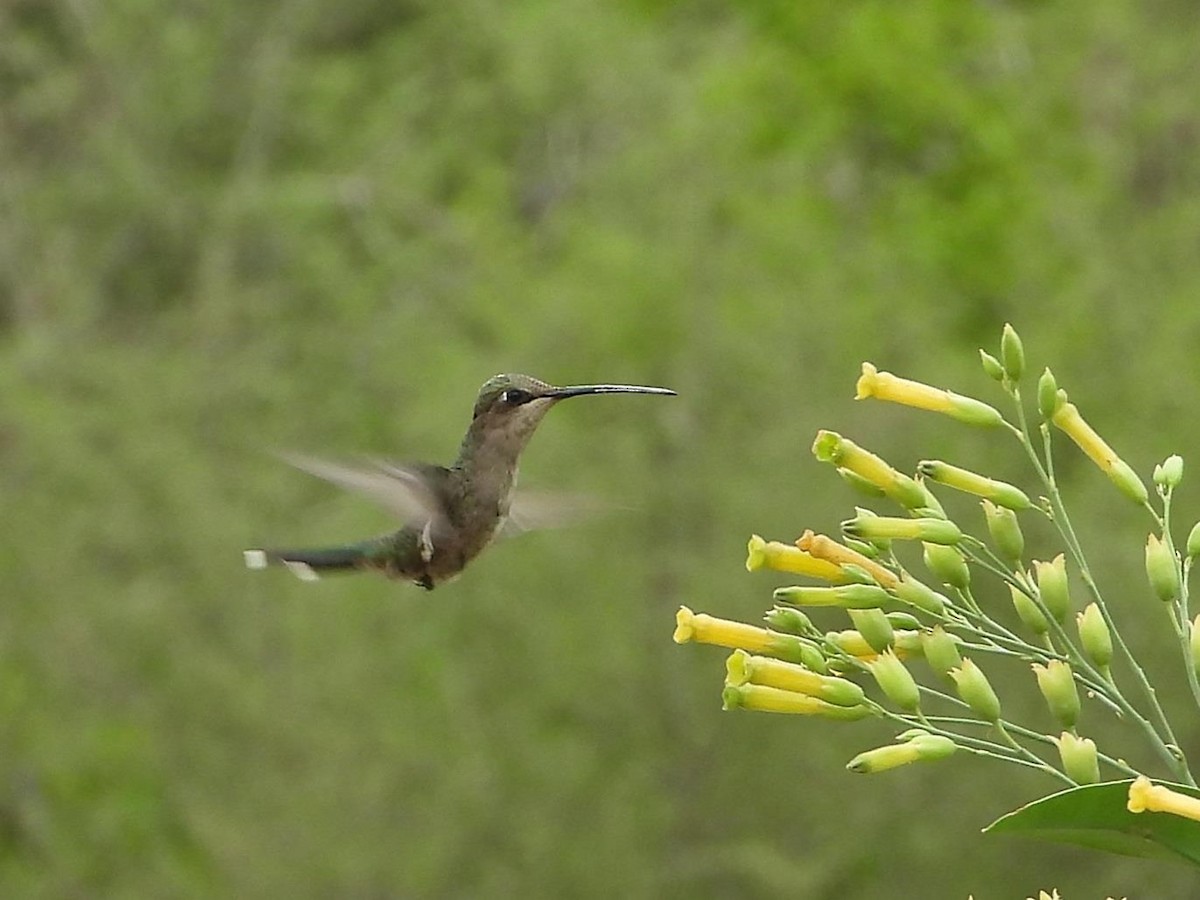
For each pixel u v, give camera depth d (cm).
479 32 2367
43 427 1919
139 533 1898
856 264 2034
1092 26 2355
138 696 1845
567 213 2178
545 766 1688
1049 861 1603
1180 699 1553
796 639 443
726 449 1748
